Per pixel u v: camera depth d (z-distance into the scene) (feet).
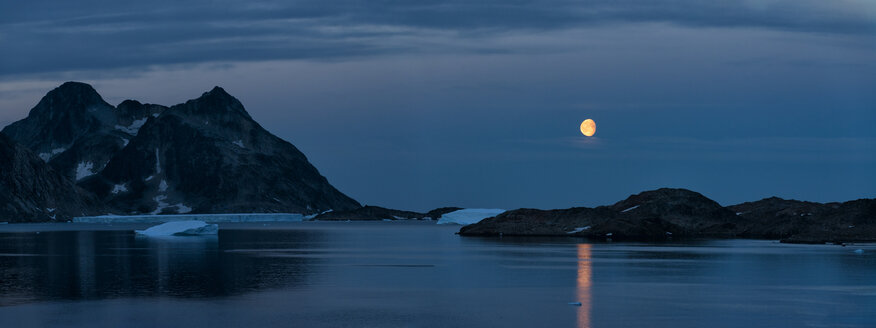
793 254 320.09
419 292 198.59
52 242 471.21
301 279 229.04
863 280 219.00
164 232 594.65
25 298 186.29
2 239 529.45
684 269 253.65
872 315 161.99
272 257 322.14
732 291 197.47
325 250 378.73
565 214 562.25
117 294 193.16
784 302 179.11
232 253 349.41
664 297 188.14
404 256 326.44
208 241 490.49
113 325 153.48
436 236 593.83
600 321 157.17
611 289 202.90
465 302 181.16
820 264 268.82
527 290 202.28
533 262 286.25
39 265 277.23
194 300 183.93
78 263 286.66
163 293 195.52
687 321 156.76
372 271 253.65
